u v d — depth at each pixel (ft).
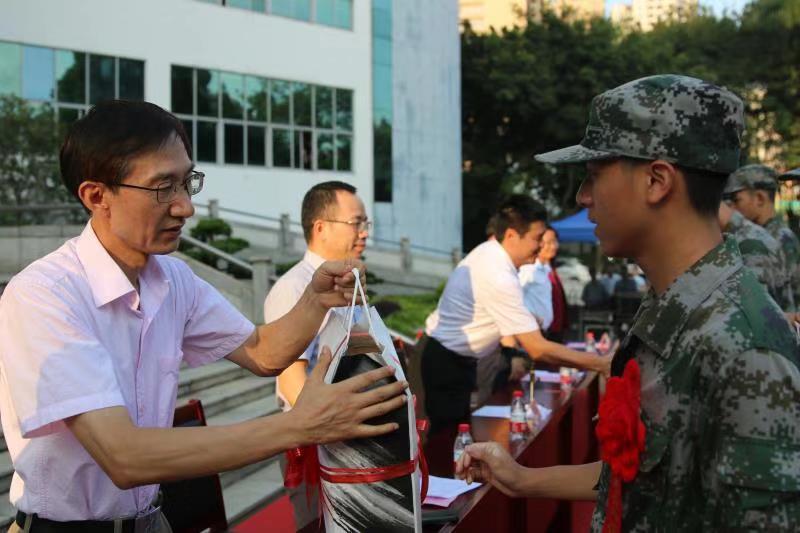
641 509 4.42
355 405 4.71
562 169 83.61
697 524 4.19
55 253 5.39
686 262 4.52
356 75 62.39
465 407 13.80
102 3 47.37
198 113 52.70
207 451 4.58
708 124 4.41
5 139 38.42
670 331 4.36
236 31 54.49
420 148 68.69
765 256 12.32
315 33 59.36
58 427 5.05
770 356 3.99
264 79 56.34
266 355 6.33
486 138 88.74
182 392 20.98
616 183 4.65
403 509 4.99
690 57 83.20
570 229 47.29
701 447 4.17
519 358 16.61
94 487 5.28
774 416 3.92
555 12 88.89
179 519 7.97
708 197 4.52
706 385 4.16
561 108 82.02
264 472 17.57
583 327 36.42
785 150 77.66
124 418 4.77
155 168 5.16
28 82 44.70
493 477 6.20
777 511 3.85
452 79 73.26
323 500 5.30
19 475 5.39
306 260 10.14
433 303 49.11
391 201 65.87
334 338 5.47
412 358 14.14
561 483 6.01
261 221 56.03
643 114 4.47
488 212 88.58
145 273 5.76
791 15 76.64
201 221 44.01
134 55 49.01
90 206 5.32
